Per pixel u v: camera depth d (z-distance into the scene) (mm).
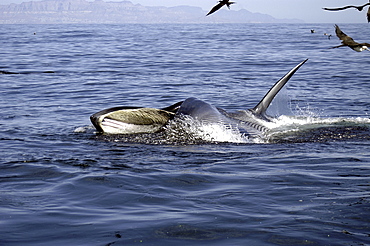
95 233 5578
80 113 14453
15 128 12102
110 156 9227
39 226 5805
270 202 6574
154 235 5512
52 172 8188
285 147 9945
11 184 7559
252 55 36094
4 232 5609
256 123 11586
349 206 6309
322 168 8320
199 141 10312
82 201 6738
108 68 27422
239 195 6906
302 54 36812
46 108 15297
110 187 7344
